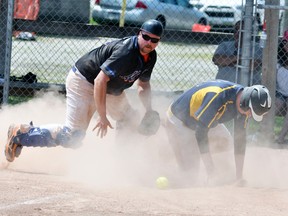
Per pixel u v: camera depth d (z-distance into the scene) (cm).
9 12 2245
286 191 1516
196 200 1372
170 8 4191
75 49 3678
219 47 2339
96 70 1550
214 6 4238
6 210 1223
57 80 3030
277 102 2322
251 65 2161
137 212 1242
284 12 2648
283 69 2341
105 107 1503
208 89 1492
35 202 1294
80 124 1598
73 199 1331
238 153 1532
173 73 3447
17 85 2495
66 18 2980
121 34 2430
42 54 3597
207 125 1475
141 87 1602
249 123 2416
